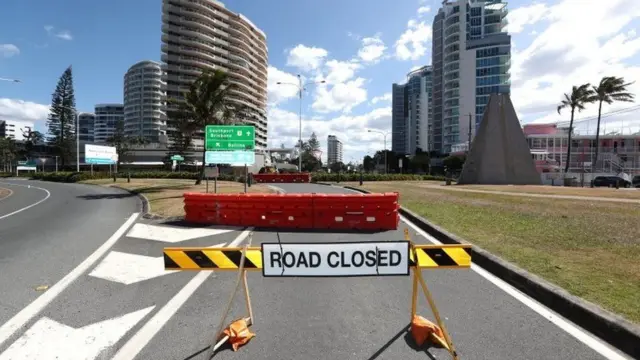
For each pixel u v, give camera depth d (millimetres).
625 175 45156
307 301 4633
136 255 7020
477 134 36781
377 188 26328
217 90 27453
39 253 7207
